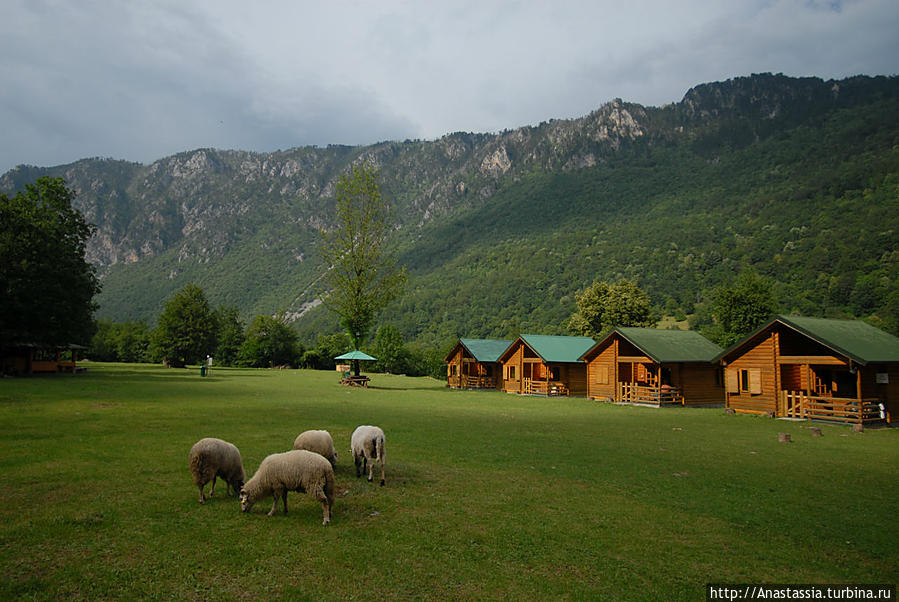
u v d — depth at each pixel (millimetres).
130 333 106938
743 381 29219
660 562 7258
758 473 12945
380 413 24438
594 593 6250
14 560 6543
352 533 7883
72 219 45625
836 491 11242
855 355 23219
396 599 5910
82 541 7238
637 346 35312
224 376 55781
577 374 43031
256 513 8688
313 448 10906
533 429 20484
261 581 6227
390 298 50469
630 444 17188
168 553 6934
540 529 8352
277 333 98625
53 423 17484
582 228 198250
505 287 142500
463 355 52312
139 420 19000
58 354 49969
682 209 183125
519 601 5984
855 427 21891
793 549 7906
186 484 10312
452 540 7750
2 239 37438
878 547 8039
